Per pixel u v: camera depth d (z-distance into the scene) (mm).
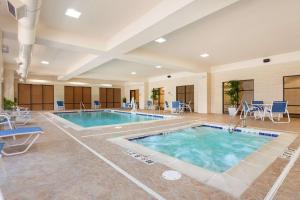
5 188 1665
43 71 10875
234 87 8492
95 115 10984
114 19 3998
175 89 12312
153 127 5137
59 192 1597
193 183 1754
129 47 5055
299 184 1729
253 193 1568
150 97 14594
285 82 7383
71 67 9500
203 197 1499
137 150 2869
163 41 5352
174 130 4902
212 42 5516
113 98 17219
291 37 5094
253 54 7133
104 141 3459
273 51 6703
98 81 15211
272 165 2229
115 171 2045
